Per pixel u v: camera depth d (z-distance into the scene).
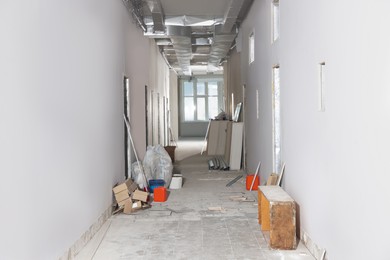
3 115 2.56
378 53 2.48
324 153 3.53
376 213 2.54
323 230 3.59
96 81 4.81
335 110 3.24
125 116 6.86
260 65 7.07
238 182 8.16
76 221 3.97
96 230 4.72
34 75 3.01
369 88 2.61
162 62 13.91
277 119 6.07
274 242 4.06
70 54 3.83
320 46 3.61
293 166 4.66
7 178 2.61
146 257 3.90
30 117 2.94
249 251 4.03
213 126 10.84
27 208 2.87
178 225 5.02
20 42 2.79
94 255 3.96
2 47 2.55
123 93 6.56
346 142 3.02
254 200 6.43
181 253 4.00
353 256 2.91
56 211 3.42
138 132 8.05
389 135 2.36
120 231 4.77
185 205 6.14
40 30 3.12
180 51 11.57
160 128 12.80
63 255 3.57
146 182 6.92
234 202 6.34
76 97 4.00
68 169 3.74
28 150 2.90
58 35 3.50
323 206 3.58
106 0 5.37
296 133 4.51
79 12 4.13
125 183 5.73
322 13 3.54
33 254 2.96
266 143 6.60
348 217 3.00
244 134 9.58
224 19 8.57
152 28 8.77
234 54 11.70
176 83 20.39
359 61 2.76
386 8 2.38
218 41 10.29
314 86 3.80
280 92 5.35
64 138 3.64
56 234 3.41
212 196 6.80
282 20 5.16
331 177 3.35
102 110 5.10
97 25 4.87
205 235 4.59
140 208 5.86
